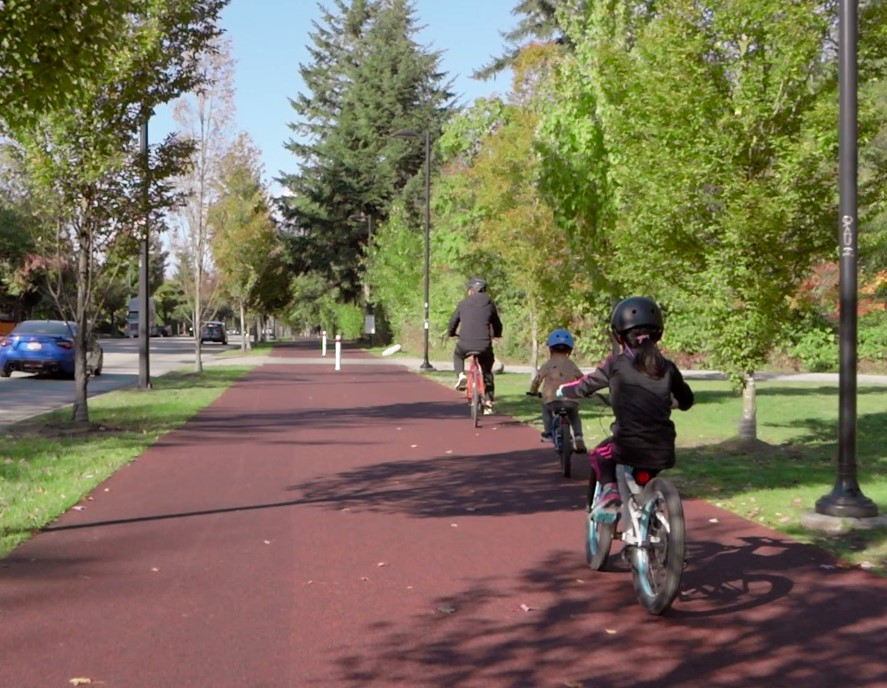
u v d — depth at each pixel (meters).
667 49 12.33
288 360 43.75
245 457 12.60
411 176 70.50
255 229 45.03
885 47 12.21
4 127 14.16
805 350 34.69
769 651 5.29
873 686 4.80
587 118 18.81
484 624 5.77
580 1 19.83
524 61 29.56
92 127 14.73
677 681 4.86
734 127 12.05
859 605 6.12
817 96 12.23
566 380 11.05
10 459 11.96
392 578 6.78
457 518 8.82
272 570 6.98
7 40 7.99
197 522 8.59
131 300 108.25
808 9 11.67
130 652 5.26
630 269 13.30
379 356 50.03
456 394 23.69
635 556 6.19
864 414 18.67
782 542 7.86
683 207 12.21
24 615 5.91
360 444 13.98
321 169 71.62
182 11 15.42
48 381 28.12
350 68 77.38
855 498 8.42
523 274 23.25
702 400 21.67
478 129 31.09
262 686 4.79
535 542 7.89
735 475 11.19
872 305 32.69
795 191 11.73
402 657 5.20
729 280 12.19
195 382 27.31
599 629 5.68
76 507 9.23
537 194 21.62
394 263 55.00
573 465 11.94
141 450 13.06
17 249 43.59
